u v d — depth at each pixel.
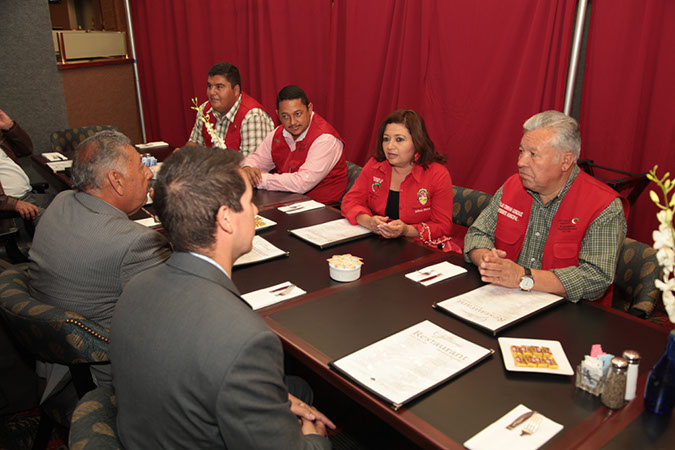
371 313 1.38
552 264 1.71
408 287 1.54
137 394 0.87
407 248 1.87
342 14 3.84
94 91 5.24
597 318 1.38
